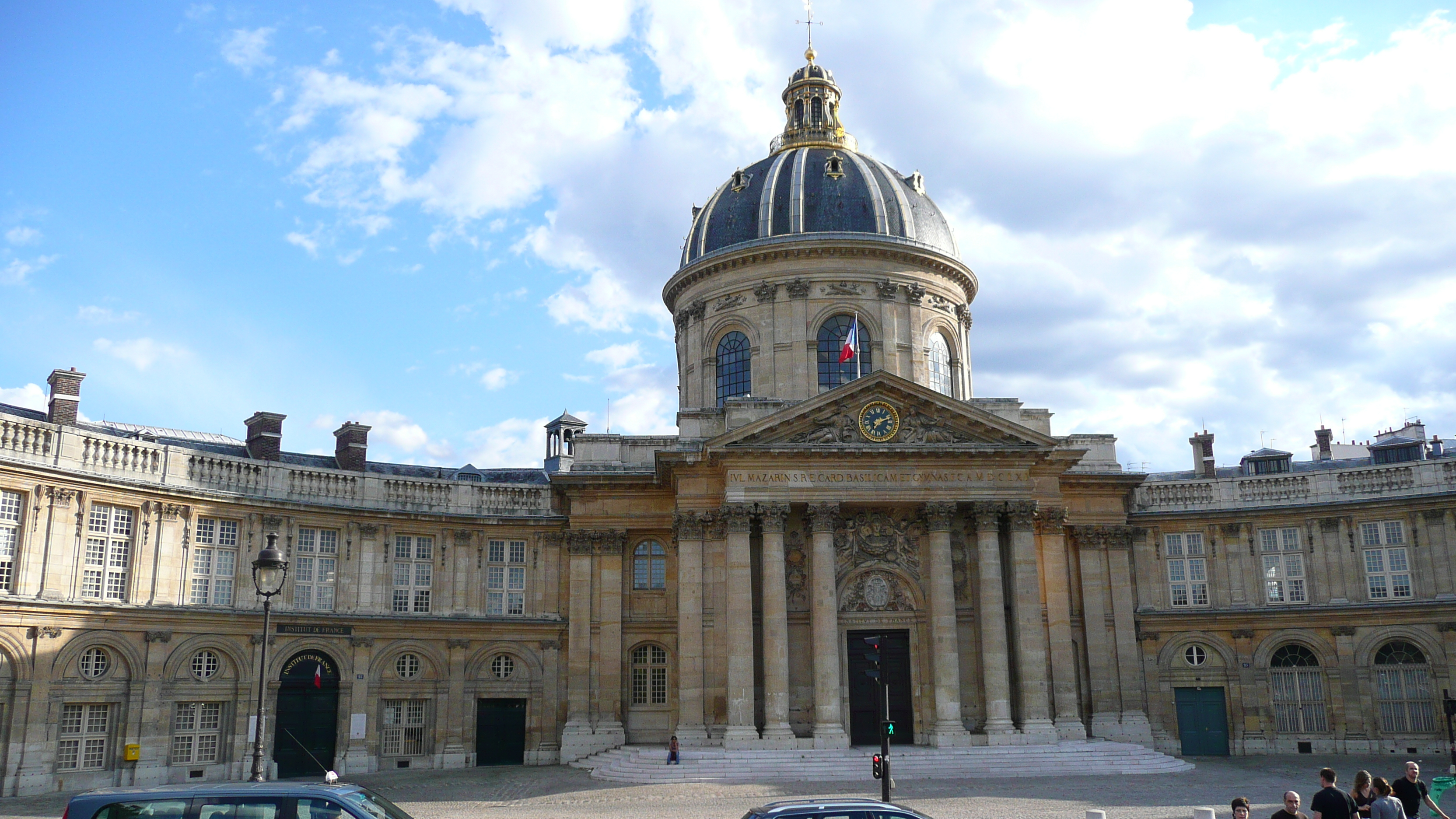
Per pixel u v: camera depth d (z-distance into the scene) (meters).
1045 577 31.91
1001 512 30.58
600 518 33.47
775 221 37.34
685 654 30.58
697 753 27.73
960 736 28.70
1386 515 32.53
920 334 36.88
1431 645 31.42
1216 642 33.62
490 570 33.62
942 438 30.77
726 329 37.41
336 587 31.42
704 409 33.47
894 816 12.05
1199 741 33.22
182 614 28.44
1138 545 34.47
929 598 30.44
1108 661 32.44
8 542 25.95
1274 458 37.28
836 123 41.53
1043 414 33.84
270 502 30.42
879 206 37.53
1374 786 12.95
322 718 30.62
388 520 32.38
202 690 28.80
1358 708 32.03
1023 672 29.59
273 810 10.59
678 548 31.50
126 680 27.56
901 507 31.05
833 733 28.75
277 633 30.02
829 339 36.38
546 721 32.72
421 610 32.53
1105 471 33.53
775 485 30.27
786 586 30.78
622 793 24.55
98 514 27.69
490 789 25.72
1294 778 25.83
